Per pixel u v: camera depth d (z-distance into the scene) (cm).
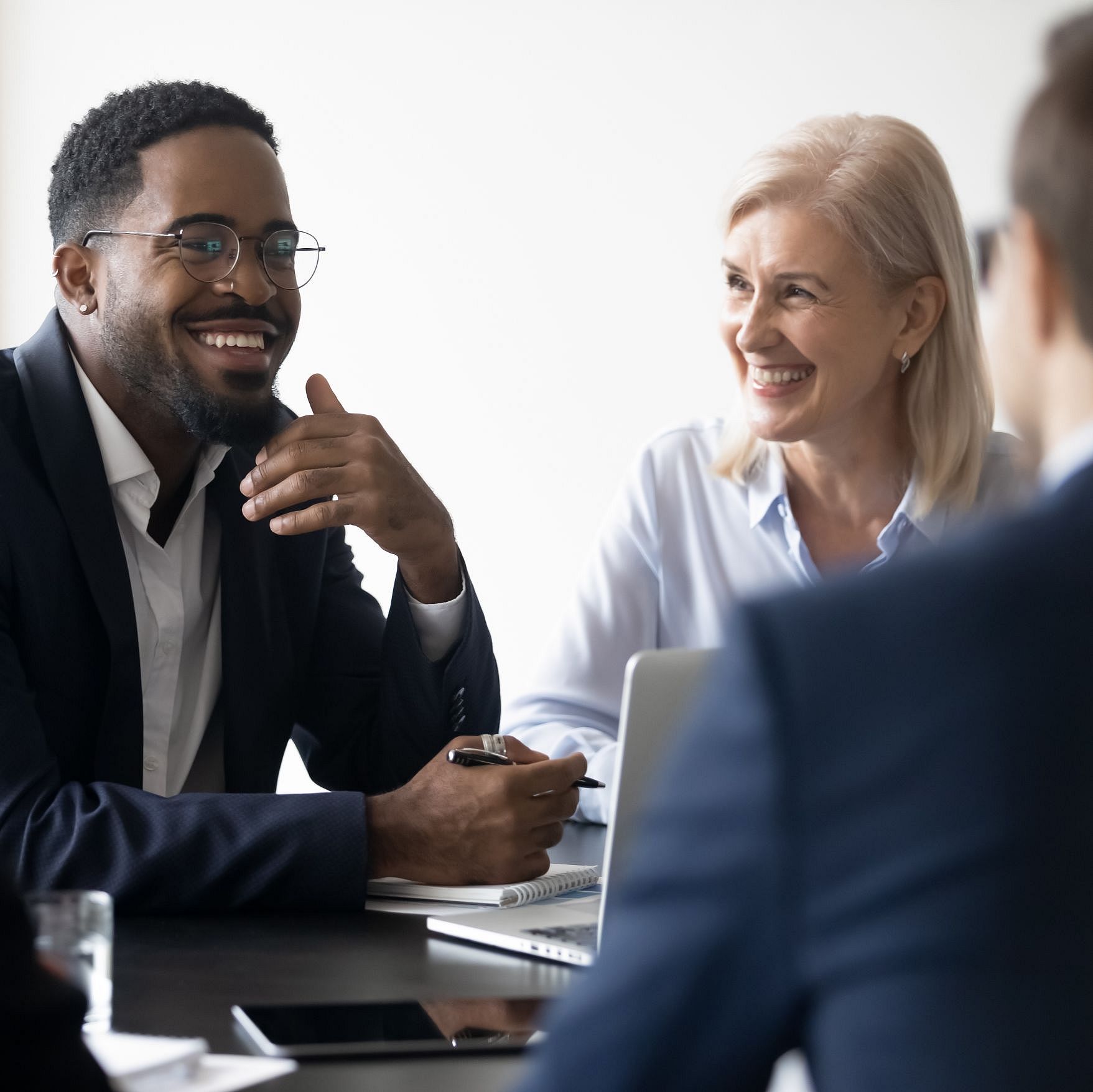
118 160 184
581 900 153
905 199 212
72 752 175
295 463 181
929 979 51
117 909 145
